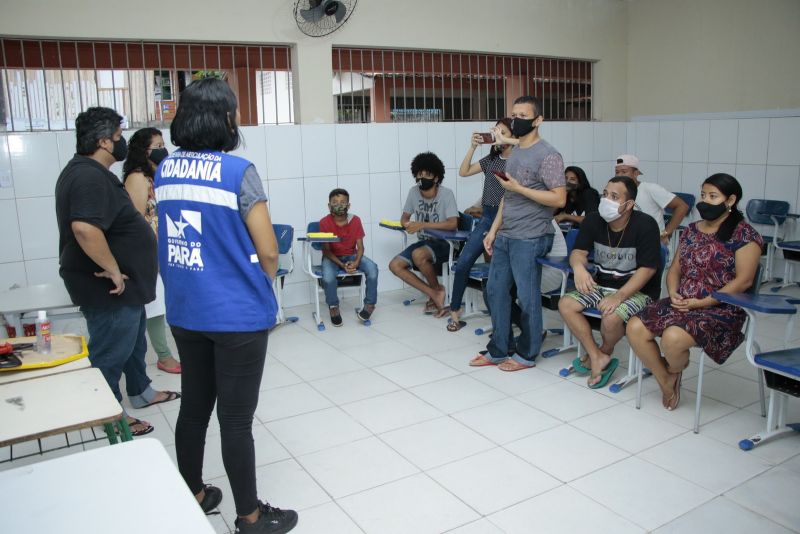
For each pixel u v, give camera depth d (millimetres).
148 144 3127
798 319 4520
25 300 2787
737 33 5543
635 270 3377
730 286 2881
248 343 1929
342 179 5223
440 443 2836
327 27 4953
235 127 1941
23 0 4086
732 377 3539
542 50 5992
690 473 2539
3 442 1407
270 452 2779
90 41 4371
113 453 1214
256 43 4816
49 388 1703
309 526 2232
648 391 3365
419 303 5184
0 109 4188
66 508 1044
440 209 4762
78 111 4402
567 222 4938
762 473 2527
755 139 5477
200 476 2182
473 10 5574
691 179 6043
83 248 2479
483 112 5906
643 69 6402
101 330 2676
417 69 5516
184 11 4520
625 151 6574
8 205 4195
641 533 2164
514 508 2324
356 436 2916
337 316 4594
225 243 1867
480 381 3547
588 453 2717
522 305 3600
